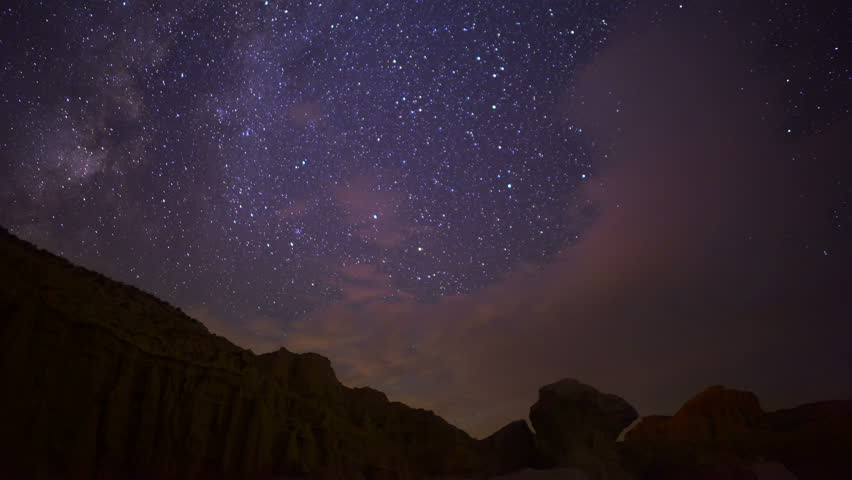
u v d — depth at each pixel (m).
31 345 9.05
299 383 14.23
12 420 8.60
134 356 10.27
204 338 12.05
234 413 11.45
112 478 9.40
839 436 16.77
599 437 17.23
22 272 9.46
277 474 11.63
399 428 16.58
